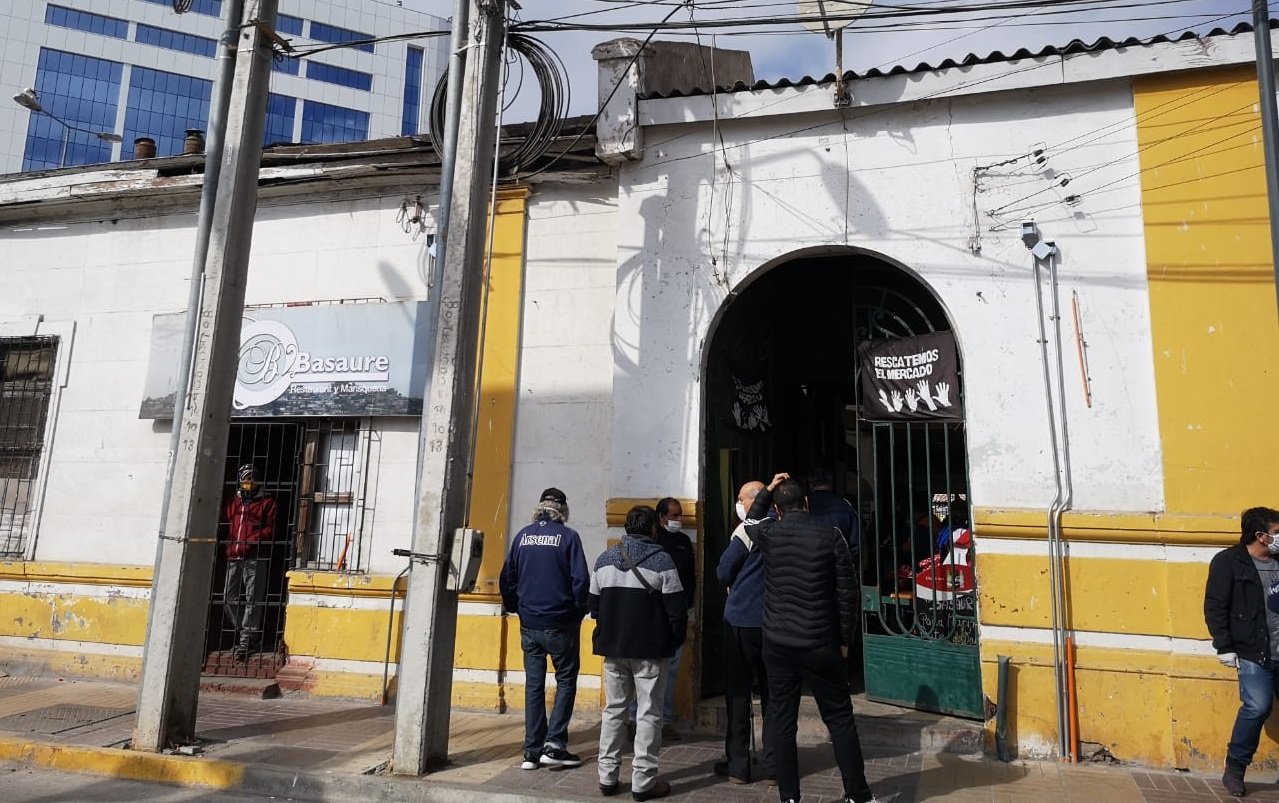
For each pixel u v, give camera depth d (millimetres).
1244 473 5949
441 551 5738
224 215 6473
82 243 9398
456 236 6023
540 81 7531
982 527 6328
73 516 8875
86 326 9219
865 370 7324
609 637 5230
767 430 8531
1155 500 6098
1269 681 5320
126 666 8305
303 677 7836
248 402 8414
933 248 6797
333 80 54000
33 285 9445
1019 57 6652
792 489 5234
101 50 49562
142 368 8977
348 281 8555
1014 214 6656
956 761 6020
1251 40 6250
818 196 7090
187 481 6262
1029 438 6383
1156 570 6012
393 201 8586
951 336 6719
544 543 5805
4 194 9312
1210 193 6312
